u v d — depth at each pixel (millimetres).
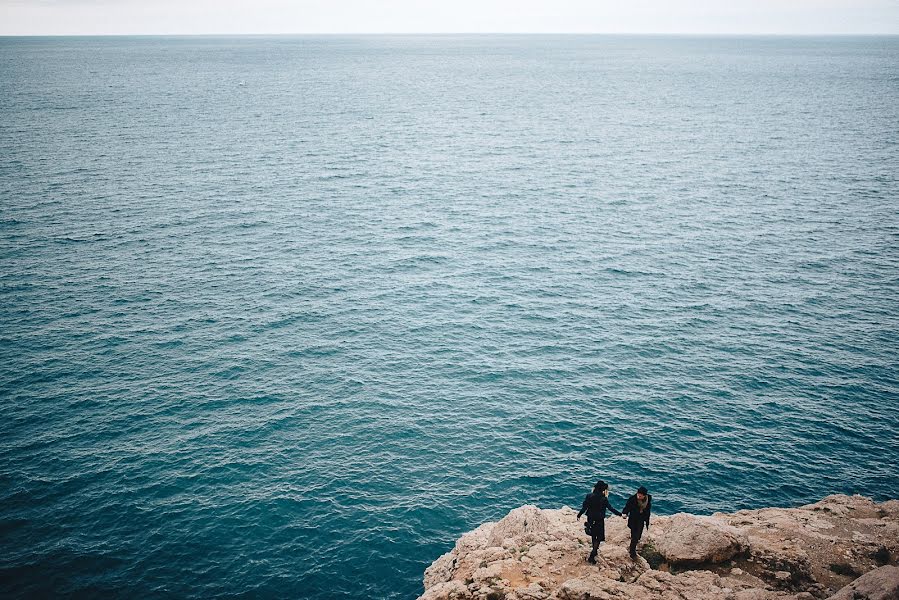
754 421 38188
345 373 42906
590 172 98625
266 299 53250
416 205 80312
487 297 54781
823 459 34875
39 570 26766
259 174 92375
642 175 96562
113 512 30156
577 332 48938
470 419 38250
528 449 35594
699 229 71938
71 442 34969
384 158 106625
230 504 30922
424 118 150750
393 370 43438
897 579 15312
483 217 76125
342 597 26047
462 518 30469
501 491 32312
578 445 35938
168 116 139250
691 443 36188
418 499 31656
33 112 135750
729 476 33438
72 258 59094
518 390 41312
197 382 41188
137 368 42406
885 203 80688
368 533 29359
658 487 32625
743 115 156250
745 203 81500
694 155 110500
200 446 35125
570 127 140625
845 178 93062
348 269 59969
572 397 40594
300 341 46844
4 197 74938
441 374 43062
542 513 23156
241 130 126625
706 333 48781
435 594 18469
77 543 28281
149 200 77250
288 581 26719
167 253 61688
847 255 63906
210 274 57562
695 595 16641
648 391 41250
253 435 36250
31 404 38031
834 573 18391
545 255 64312
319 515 30391
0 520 29312
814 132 131375
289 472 33344
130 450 34562
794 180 92250
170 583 26438
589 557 18859
